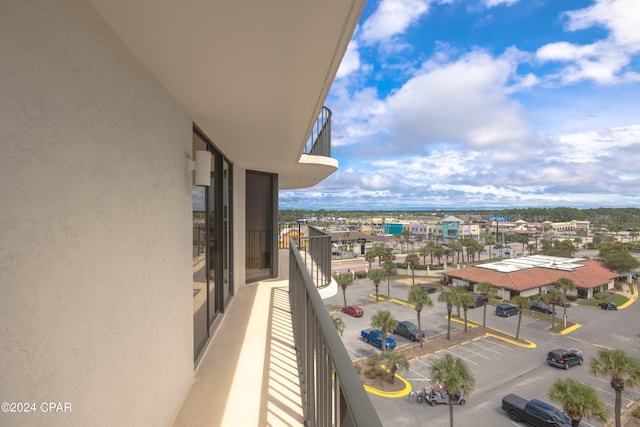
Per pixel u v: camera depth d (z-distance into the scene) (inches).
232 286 207.2
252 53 63.2
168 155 83.3
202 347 127.4
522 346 932.6
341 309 1262.3
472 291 1551.4
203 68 69.8
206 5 47.1
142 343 65.9
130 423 60.1
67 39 40.9
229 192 203.9
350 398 28.4
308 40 58.3
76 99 42.8
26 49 33.5
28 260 33.3
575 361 803.4
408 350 895.7
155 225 73.8
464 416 591.5
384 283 1738.4
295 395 96.8
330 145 238.4
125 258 58.2
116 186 54.7
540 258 2251.5
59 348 38.6
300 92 84.8
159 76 74.1
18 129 32.1
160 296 77.0
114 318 53.7
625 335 1019.3
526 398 655.8
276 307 187.8
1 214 29.8
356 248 3053.6
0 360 29.4
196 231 125.2
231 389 100.5
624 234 4512.8
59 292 38.7
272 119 111.2
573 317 1222.9
